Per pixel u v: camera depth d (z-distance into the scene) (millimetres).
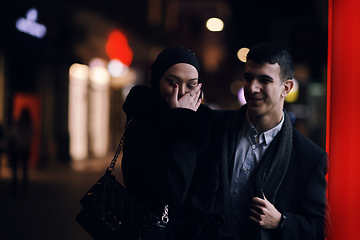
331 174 1958
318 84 10875
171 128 2014
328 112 2008
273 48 2248
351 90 1905
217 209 2256
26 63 13852
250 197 2270
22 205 7656
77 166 14289
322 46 10430
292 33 10586
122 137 2199
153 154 2021
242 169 2375
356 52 1892
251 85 2252
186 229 2080
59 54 14758
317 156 2299
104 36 18906
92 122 18391
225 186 2283
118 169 13438
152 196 1990
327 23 2037
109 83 20234
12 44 12758
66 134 15359
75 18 16094
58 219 6602
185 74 2156
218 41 30609
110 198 2066
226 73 33125
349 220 1923
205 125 2053
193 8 29359
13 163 8461
